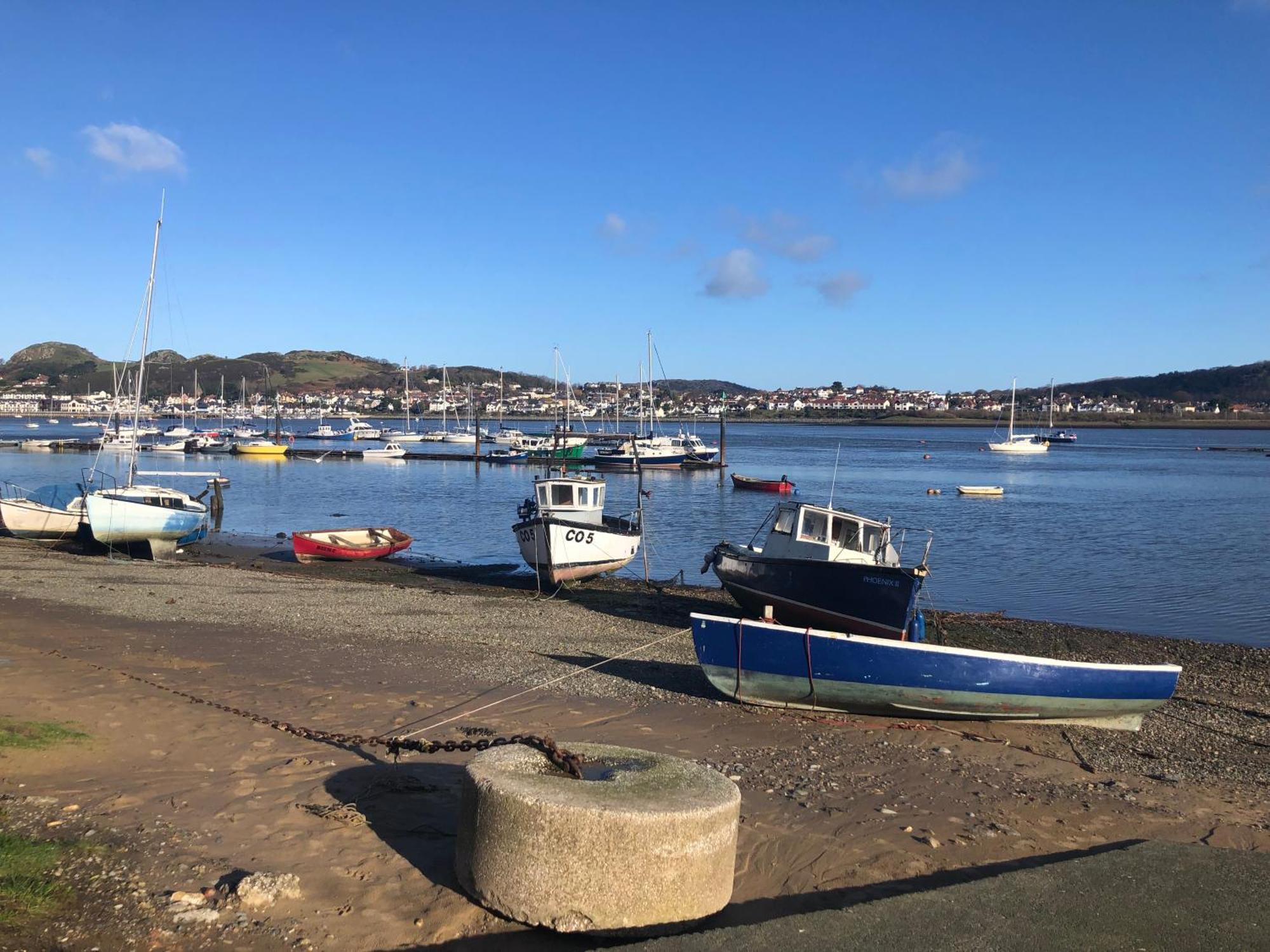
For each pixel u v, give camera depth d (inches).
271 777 347.9
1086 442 6835.6
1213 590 1144.8
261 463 3715.6
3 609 741.3
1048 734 506.9
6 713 390.6
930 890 281.4
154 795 319.3
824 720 514.6
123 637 641.0
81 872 257.1
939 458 4739.2
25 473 2893.7
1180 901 281.3
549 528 1042.1
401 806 327.0
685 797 265.4
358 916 250.4
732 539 1589.6
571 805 248.4
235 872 267.3
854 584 734.5
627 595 1037.8
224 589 954.1
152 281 1405.0
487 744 329.4
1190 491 2778.1
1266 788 430.9
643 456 3476.9
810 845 326.3
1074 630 889.5
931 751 460.1
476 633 748.0
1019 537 1665.8
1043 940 252.7
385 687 524.7
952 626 884.6
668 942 239.3
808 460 4448.8
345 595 953.5
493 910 255.3
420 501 2310.5
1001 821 362.6
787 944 241.9
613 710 506.6
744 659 526.6
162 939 229.1
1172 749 493.0
